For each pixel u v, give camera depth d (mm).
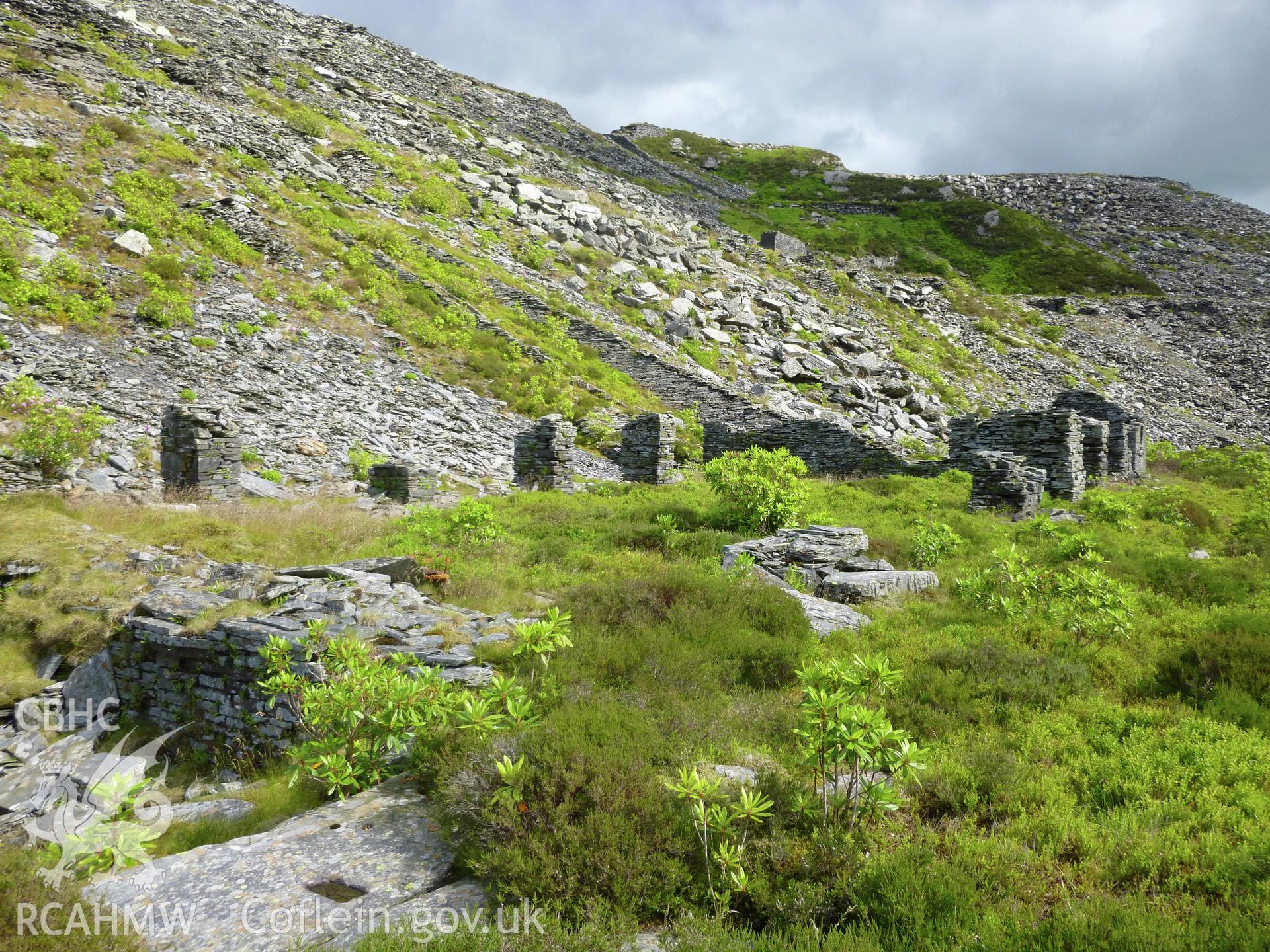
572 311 45750
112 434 19594
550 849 4082
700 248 64438
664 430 24703
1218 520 19266
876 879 3898
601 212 61562
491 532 13359
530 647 6461
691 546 13094
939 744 5730
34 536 11000
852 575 11141
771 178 119250
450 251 46312
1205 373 69938
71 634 9109
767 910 3852
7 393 18641
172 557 11164
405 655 7391
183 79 50969
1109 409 30391
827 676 4773
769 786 4797
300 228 38469
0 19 43062
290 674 6730
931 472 27719
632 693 6402
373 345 32406
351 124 60438
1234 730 5840
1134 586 10844
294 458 22219
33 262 25172
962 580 10219
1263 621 7934
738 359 47125
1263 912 3541
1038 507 19328
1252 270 95500
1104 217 114000
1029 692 6680
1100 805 4934
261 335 28438
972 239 100375
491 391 32938
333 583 9539
